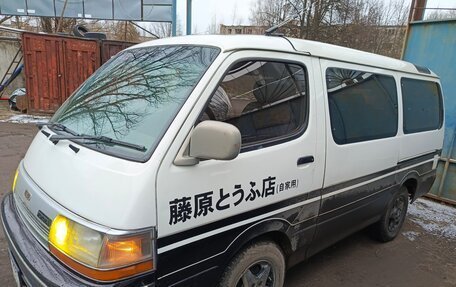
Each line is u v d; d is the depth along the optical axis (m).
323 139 2.61
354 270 3.47
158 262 1.75
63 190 1.86
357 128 2.97
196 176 1.85
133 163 1.72
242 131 2.12
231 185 2.03
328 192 2.75
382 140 3.27
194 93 1.91
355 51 3.13
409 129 3.77
